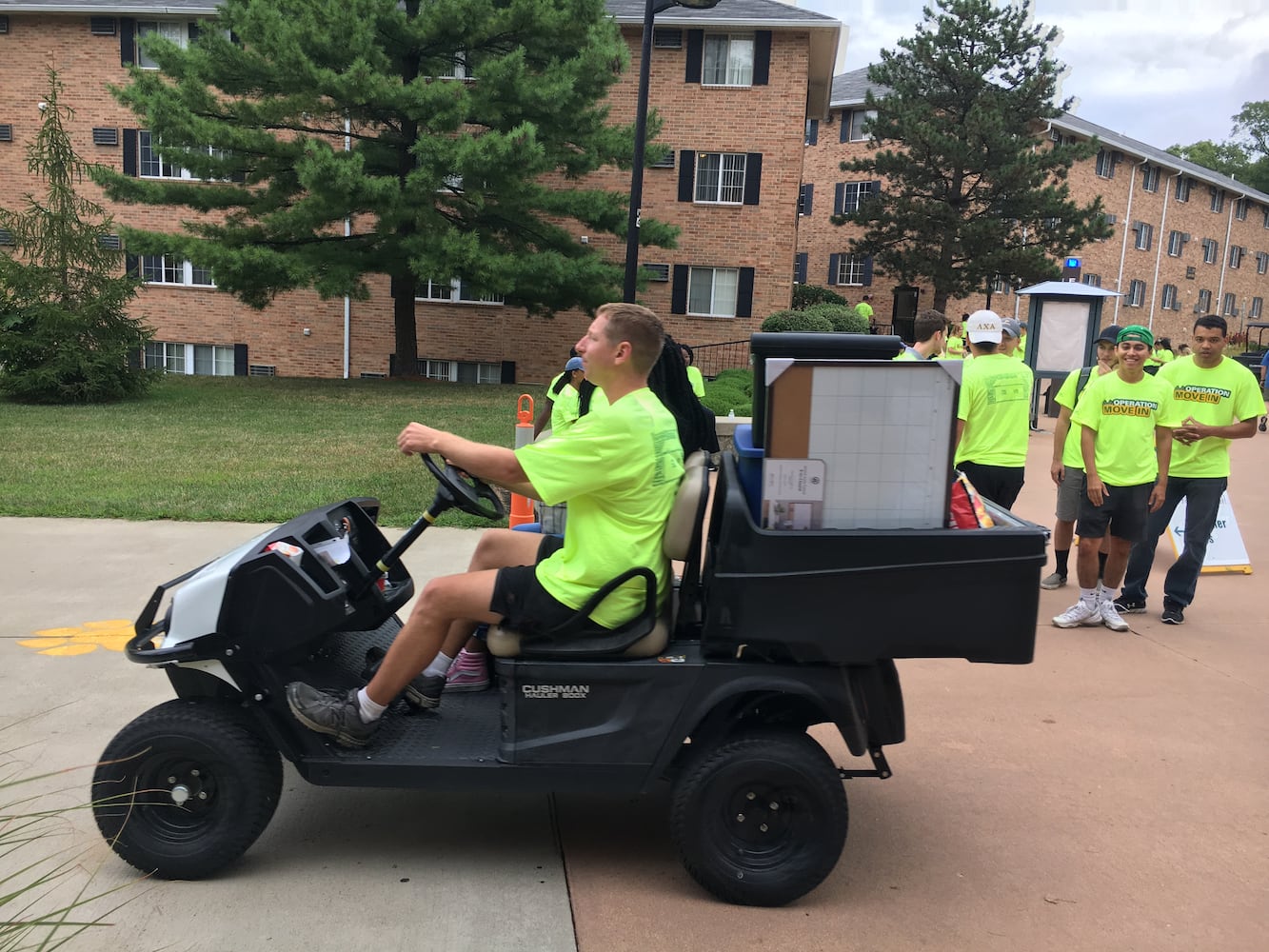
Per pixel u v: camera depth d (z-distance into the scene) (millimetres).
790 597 2852
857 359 3031
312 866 3176
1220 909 3053
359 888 3051
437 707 3438
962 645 2861
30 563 6691
